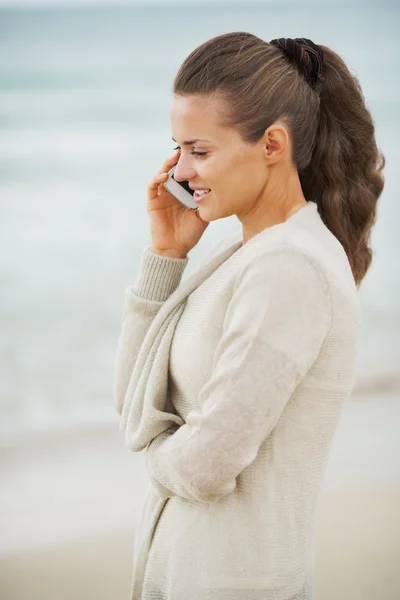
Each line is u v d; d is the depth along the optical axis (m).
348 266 1.64
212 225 12.78
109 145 22.92
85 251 12.32
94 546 4.02
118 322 9.12
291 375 1.43
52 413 6.42
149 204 2.02
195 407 1.68
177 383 1.72
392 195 15.95
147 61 44.09
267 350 1.42
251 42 1.58
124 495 4.64
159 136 24.09
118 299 9.95
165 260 2.00
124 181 18.47
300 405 1.55
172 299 1.76
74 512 4.40
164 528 1.75
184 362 1.67
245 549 1.60
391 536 4.01
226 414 1.44
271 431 1.56
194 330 1.66
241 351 1.44
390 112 27.75
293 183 1.67
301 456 1.59
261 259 1.48
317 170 1.76
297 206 1.67
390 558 3.78
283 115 1.58
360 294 9.98
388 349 7.88
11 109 28.92
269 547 1.59
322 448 1.63
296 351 1.43
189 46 56.81
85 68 39.88
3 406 6.63
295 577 1.62
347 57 43.59
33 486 4.76
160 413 1.70
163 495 1.72
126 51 52.31
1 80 35.81
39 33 65.19
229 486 1.51
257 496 1.59
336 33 59.59
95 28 70.38
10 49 52.84
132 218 14.78
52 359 7.93
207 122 1.55
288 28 65.00
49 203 16.16
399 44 50.59
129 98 30.89
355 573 3.64
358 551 3.85
